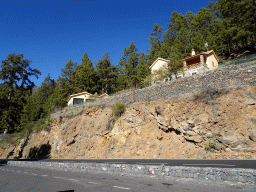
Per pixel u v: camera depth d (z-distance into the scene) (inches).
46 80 3518.7
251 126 629.0
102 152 978.7
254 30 1390.3
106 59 2464.3
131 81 2202.3
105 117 1155.9
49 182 426.6
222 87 807.1
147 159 729.6
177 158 702.5
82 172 553.9
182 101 874.8
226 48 1980.8
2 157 1628.9
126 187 331.0
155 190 301.0
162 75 1322.6
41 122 1697.8
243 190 270.8
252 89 719.1
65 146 1213.7
